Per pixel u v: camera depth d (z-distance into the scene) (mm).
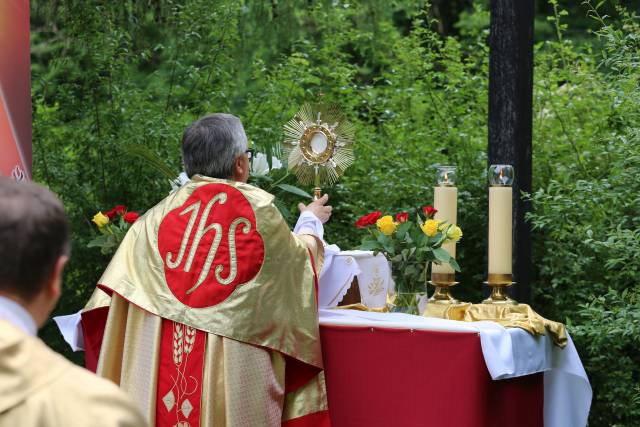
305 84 9023
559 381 4367
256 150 5133
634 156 5777
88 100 7719
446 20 12719
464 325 3877
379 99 8031
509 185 4336
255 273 3877
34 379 1588
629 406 6027
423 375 3865
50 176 7500
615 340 5867
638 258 5645
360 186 7734
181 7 7758
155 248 4008
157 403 3906
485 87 7676
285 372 4016
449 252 4461
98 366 4008
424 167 7484
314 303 3979
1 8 4977
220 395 3828
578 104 7312
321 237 4238
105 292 4102
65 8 7754
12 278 1697
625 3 8320
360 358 3990
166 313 3893
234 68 8250
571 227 6266
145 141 7383
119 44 7738
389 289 4453
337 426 4035
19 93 5113
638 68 6070
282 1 8430
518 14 5938
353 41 8523
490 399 3900
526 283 6035
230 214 3939
